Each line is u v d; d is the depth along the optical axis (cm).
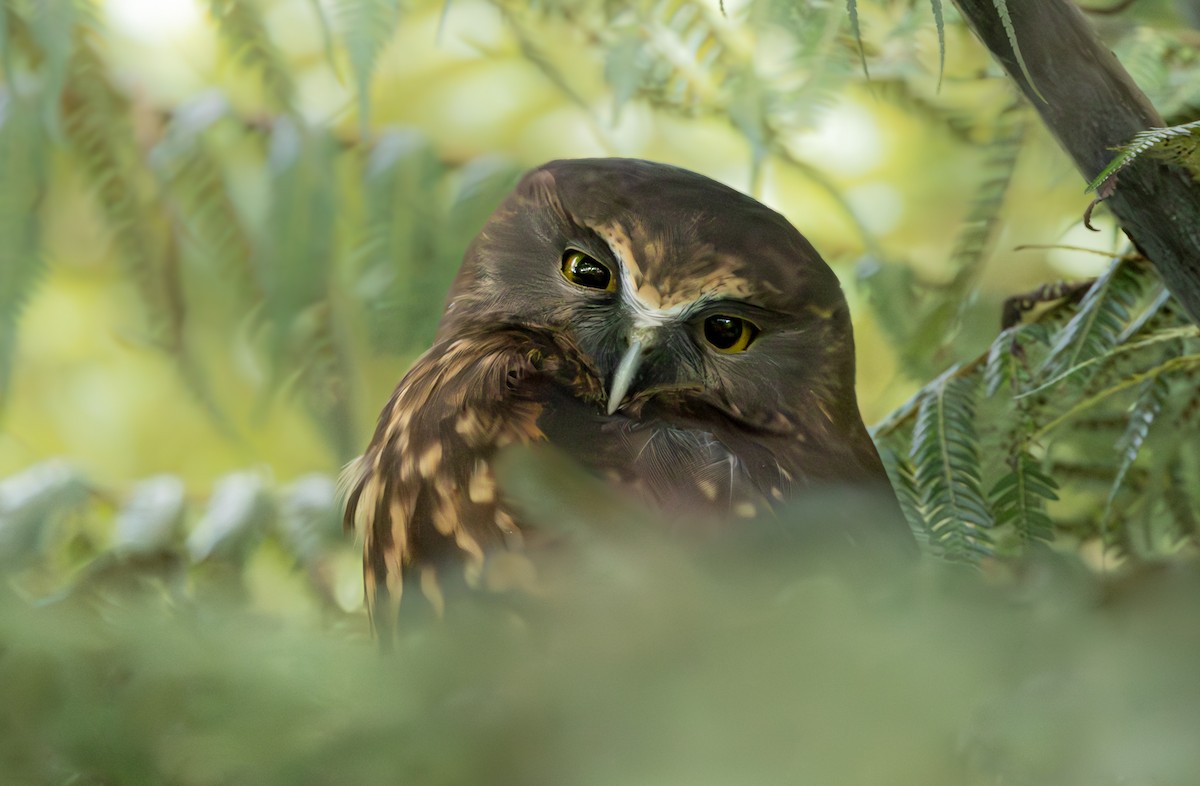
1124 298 400
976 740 243
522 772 264
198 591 315
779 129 410
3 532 411
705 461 403
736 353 406
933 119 410
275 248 412
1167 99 403
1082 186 410
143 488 412
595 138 423
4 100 412
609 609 362
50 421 434
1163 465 403
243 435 418
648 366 405
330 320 413
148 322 414
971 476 402
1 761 254
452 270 413
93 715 255
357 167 414
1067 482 404
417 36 425
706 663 264
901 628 262
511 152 425
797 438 406
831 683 250
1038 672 251
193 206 414
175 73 422
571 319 407
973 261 407
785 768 243
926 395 403
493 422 404
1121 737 237
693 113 410
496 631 358
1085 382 400
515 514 402
